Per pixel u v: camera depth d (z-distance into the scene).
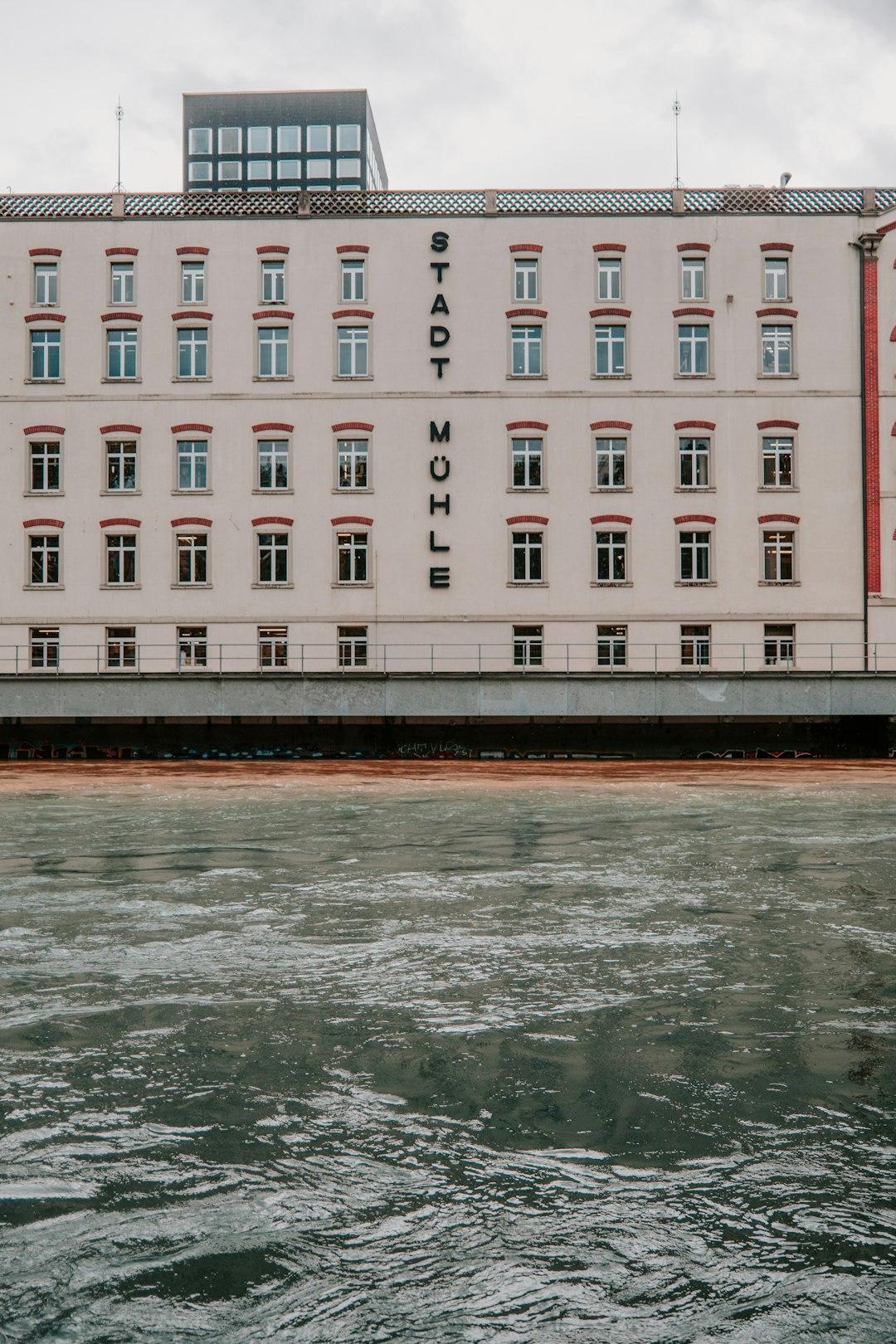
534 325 42.31
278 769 31.11
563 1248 3.65
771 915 9.14
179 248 42.53
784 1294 3.37
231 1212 3.90
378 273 42.47
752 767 31.72
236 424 42.28
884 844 14.01
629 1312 3.29
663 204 42.91
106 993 6.71
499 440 42.09
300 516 42.03
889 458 41.69
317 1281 3.46
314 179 95.88
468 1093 5.04
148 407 42.31
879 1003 6.50
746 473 41.94
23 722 35.62
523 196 43.00
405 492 42.03
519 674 35.12
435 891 10.38
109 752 35.69
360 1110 4.83
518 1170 4.23
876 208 42.28
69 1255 3.61
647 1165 4.27
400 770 30.62
